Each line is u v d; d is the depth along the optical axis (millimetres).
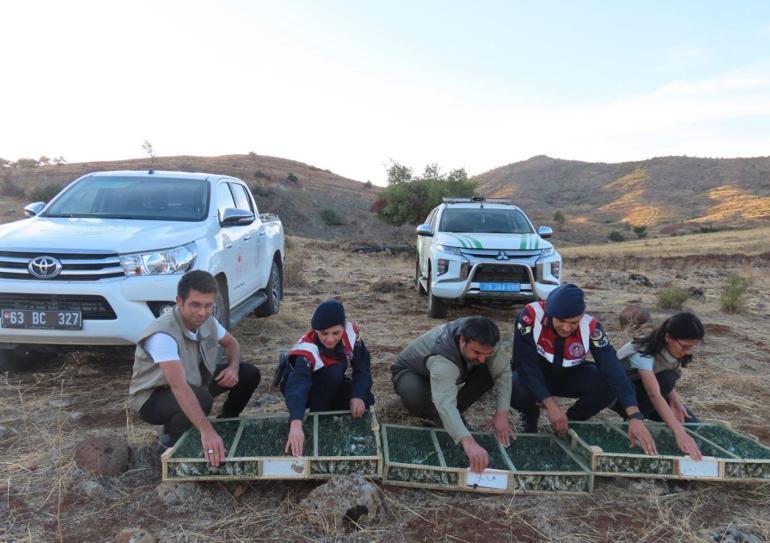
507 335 7484
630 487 3324
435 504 3092
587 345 3662
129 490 3160
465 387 4023
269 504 3055
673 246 35875
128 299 4508
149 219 5461
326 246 25422
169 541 2705
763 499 3275
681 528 2945
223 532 2805
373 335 7160
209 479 3057
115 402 4480
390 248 24750
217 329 3693
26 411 4281
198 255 4934
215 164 80812
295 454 3129
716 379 5512
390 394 4902
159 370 3303
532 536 2854
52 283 4438
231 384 3648
